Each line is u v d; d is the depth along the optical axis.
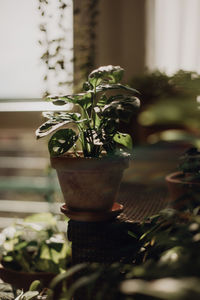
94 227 1.42
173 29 2.28
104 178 1.36
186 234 1.12
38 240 2.04
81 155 1.53
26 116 2.52
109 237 1.42
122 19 2.37
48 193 2.52
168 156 1.99
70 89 2.28
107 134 1.42
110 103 1.36
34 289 1.66
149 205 1.68
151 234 1.31
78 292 1.41
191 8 2.24
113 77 1.46
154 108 1.48
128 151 1.55
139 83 2.09
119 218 1.46
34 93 2.54
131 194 1.87
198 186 1.49
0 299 1.74
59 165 1.37
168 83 2.01
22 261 1.92
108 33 2.39
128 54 2.38
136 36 2.36
